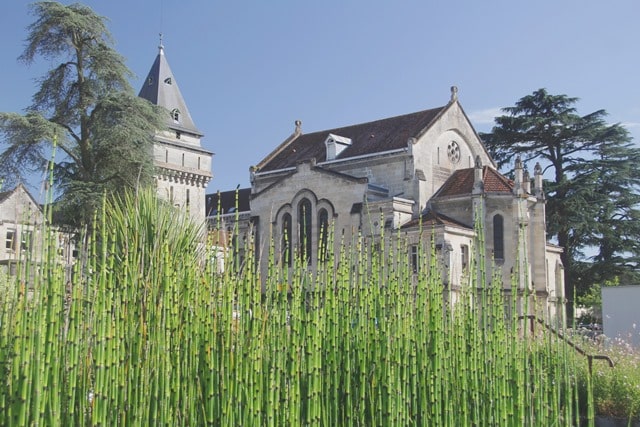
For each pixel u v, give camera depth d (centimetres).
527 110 6206
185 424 605
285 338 689
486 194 4588
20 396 489
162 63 7450
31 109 3450
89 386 569
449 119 5316
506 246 4497
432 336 775
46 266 532
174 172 6931
